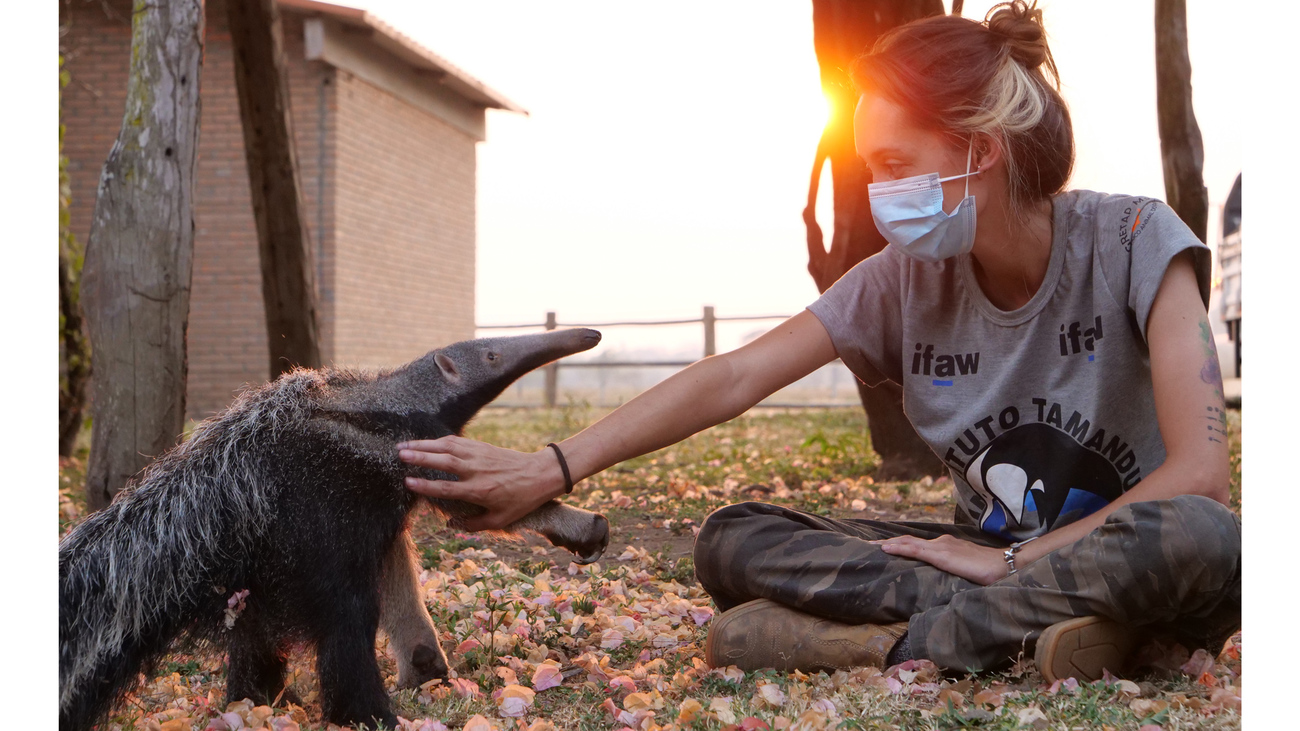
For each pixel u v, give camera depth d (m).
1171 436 2.45
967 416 2.80
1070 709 2.24
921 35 2.60
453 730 2.63
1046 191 2.62
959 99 2.49
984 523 2.83
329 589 2.63
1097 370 2.64
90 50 14.61
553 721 2.65
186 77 4.97
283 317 7.52
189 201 5.03
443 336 17.69
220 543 2.65
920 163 2.57
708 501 6.37
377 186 15.43
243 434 2.74
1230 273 9.80
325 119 14.23
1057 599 2.43
